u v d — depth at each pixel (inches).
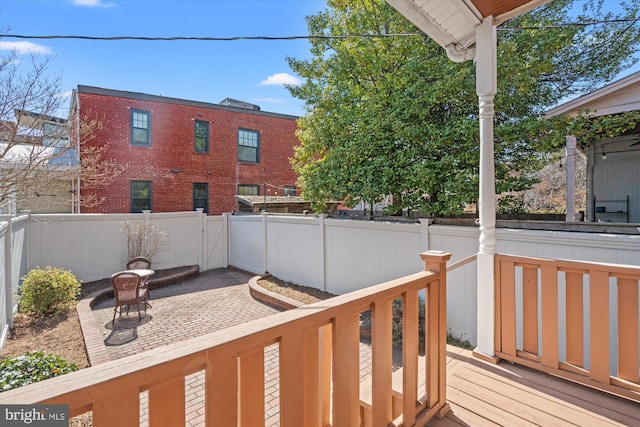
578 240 128.6
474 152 175.2
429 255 78.8
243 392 41.3
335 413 52.7
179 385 35.9
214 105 499.8
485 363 100.2
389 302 63.5
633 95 194.1
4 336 162.1
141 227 310.2
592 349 84.8
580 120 175.5
